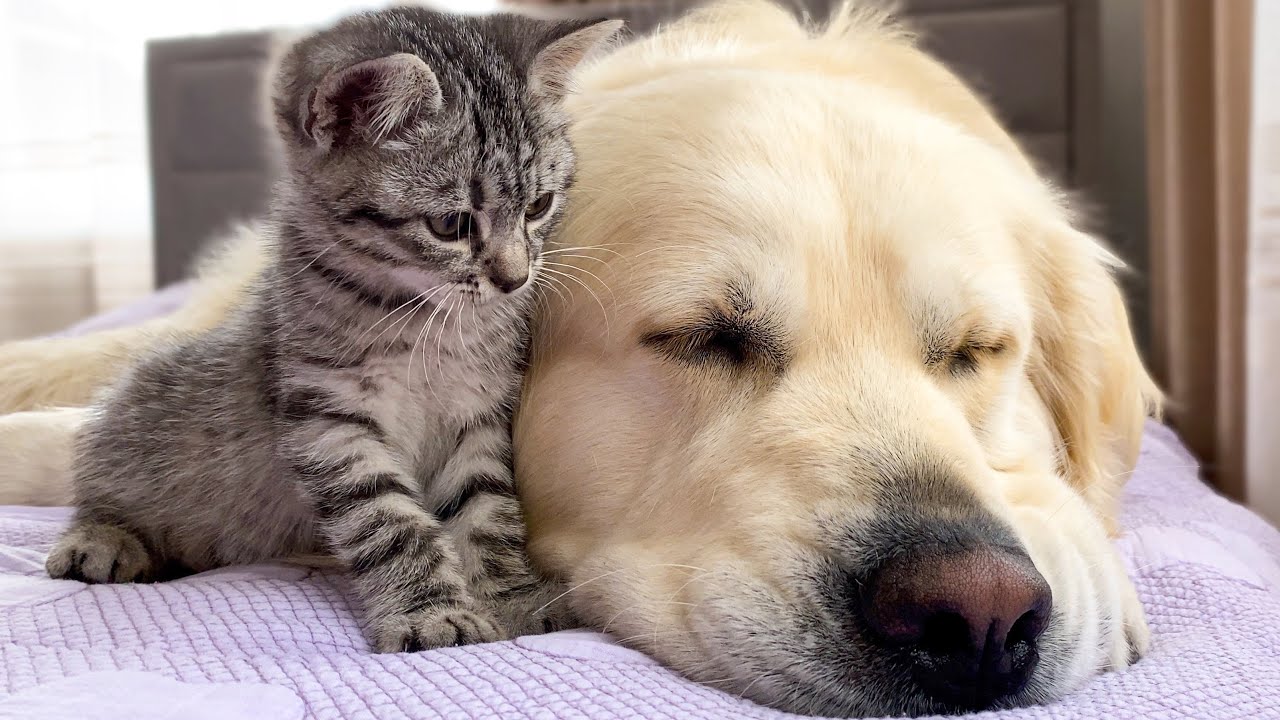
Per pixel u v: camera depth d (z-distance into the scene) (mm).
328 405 585
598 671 526
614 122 629
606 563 579
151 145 1571
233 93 1529
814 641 535
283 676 512
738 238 579
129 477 625
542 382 612
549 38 626
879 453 557
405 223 591
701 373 583
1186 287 1065
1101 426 670
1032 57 1285
